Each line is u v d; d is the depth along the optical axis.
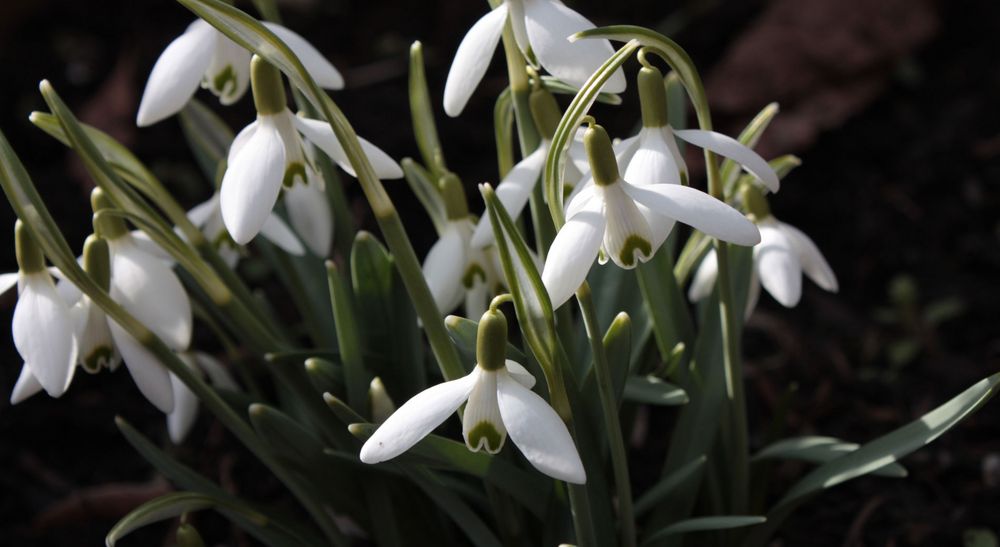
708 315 0.51
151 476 0.65
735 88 0.89
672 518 0.52
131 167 0.51
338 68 0.96
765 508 0.60
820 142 0.90
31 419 0.68
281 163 0.46
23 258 0.48
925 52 0.97
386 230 0.46
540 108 0.49
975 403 0.48
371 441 0.44
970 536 0.58
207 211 0.52
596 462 0.49
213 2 0.44
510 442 0.51
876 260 0.81
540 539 0.53
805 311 0.77
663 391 0.51
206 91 0.92
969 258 0.79
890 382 0.69
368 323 0.52
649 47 0.45
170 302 0.49
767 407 0.67
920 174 0.87
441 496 0.50
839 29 0.91
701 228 0.44
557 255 0.44
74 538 0.61
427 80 0.94
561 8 0.47
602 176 0.44
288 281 0.56
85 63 1.01
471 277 0.51
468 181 0.83
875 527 0.59
